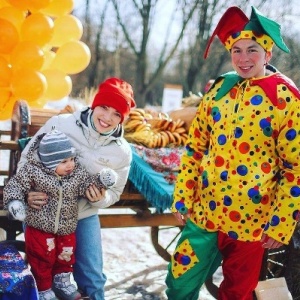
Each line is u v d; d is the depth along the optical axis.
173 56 19.11
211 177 2.63
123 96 2.73
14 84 3.88
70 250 2.79
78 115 2.88
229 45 2.59
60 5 4.24
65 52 4.33
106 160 2.82
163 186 3.38
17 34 3.87
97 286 2.96
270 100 2.47
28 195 2.63
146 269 4.53
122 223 3.50
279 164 2.58
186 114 3.97
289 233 2.54
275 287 3.13
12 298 2.53
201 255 2.77
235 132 2.54
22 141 3.04
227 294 2.79
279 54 15.12
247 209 2.56
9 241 2.91
